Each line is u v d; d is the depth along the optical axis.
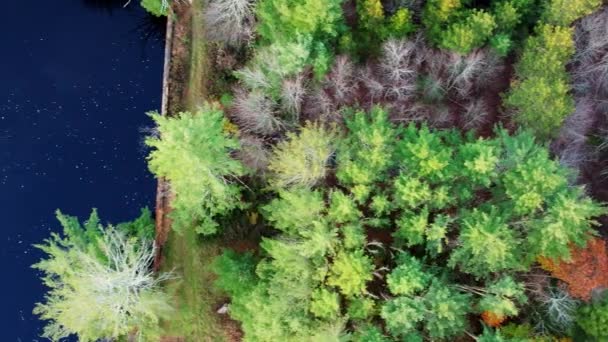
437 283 25.61
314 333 26.62
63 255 27.88
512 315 26.81
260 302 26.92
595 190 28.94
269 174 31.47
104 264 29.36
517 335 26.73
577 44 28.84
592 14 28.50
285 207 27.12
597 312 25.19
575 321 26.45
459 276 27.73
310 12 27.41
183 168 27.30
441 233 25.39
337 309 26.12
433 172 25.70
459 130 29.61
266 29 31.00
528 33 30.14
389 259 29.02
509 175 25.45
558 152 28.42
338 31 29.97
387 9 30.47
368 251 28.11
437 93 29.33
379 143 25.89
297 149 26.86
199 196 29.27
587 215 24.64
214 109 30.89
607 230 28.42
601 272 25.25
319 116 29.95
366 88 29.80
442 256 28.02
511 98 27.81
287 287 26.77
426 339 27.33
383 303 27.14
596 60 28.73
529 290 27.03
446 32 28.33
